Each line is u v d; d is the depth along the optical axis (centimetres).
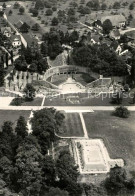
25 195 19488
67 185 19638
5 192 19450
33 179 19562
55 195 18462
